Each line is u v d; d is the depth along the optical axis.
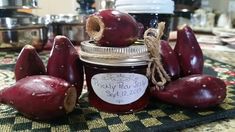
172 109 0.18
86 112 0.17
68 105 0.16
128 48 0.17
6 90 0.17
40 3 0.55
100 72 0.17
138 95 0.17
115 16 0.17
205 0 0.81
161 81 0.18
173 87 0.18
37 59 0.18
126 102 0.17
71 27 0.43
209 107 0.18
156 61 0.18
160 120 0.16
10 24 0.37
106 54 0.16
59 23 0.44
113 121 0.16
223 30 0.58
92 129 0.15
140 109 0.18
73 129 0.15
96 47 0.17
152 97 0.19
